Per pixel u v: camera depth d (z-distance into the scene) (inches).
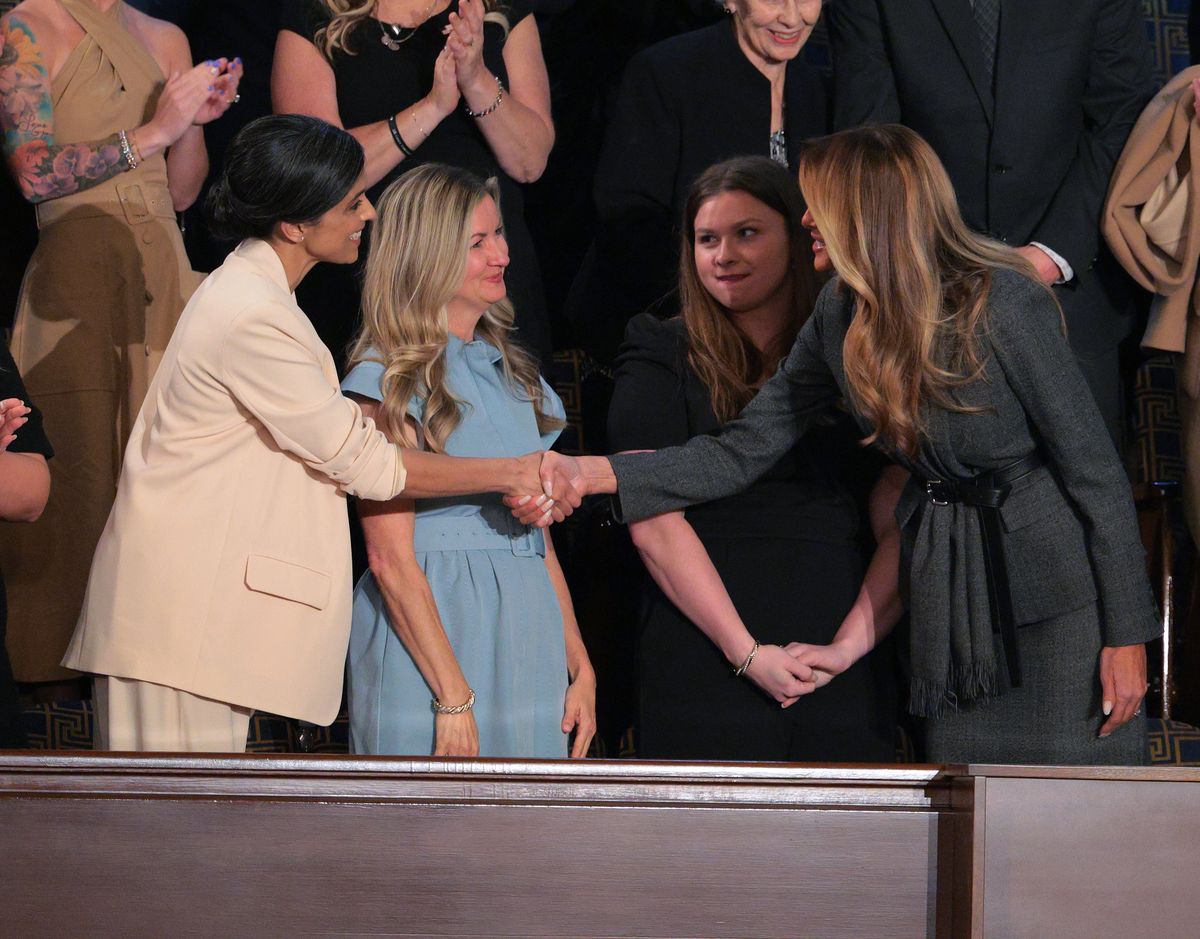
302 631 404.5
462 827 371.9
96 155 522.3
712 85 568.1
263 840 367.9
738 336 498.6
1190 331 556.1
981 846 362.3
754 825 376.8
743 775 378.9
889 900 376.2
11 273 577.6
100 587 403.2
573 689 460.1
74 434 517.0
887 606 476.7
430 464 421.1
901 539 458.3
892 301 421.1
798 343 466.3
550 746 441.4
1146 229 549.0
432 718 426.0
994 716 441.4
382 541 428.5
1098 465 420.2
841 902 376.2
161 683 393.1
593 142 627.2
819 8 566.6
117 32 544.1
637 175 565.3
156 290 531.2
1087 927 363.3
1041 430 423.2
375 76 543.5
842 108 560.4
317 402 399.9
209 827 366.9
